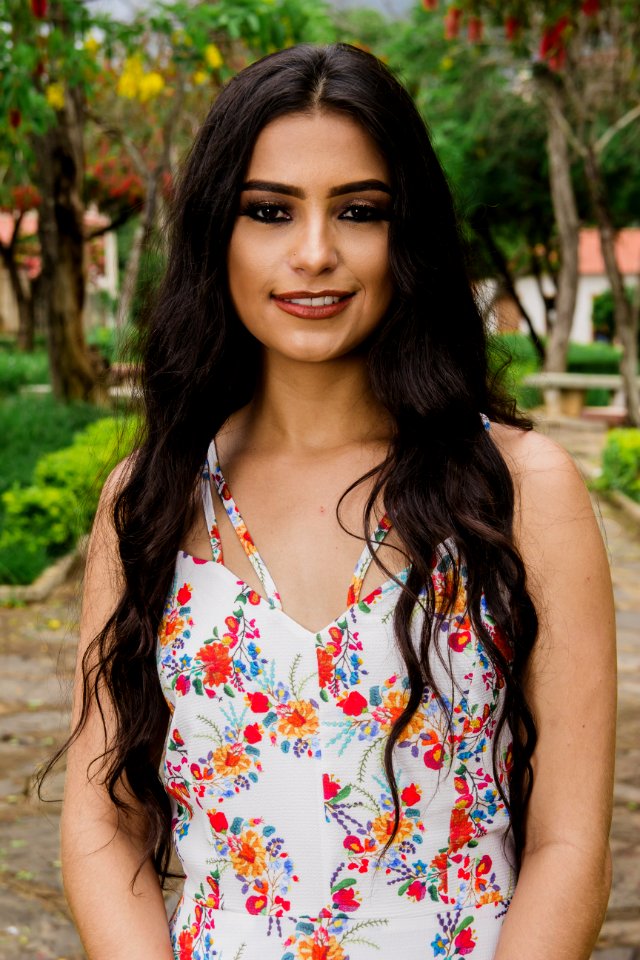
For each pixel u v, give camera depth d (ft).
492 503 4.38
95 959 4.50
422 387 4.57
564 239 62.80
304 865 4.33
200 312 4.80
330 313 4.52
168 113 34.94
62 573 22.76
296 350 4.55
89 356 40.09
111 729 4.75
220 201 4.54
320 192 4.41
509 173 66.64
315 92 4.40
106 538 4.95
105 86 33.94
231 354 4.94
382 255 4.51
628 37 43.70
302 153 4.39
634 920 10.68
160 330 4.95
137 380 5.24
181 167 4.83
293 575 4.52
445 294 4.66
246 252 4.55
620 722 15.62
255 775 4.35
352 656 4.31
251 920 4.39
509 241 80.64
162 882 4.91
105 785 4.72
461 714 4.30
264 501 4.69
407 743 4.28
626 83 48.88
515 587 4.28
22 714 15.66
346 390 4.77
